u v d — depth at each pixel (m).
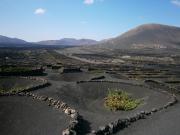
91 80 63.91
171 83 71.25
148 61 165.50
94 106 43.09
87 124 28.03
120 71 93.56
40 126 25.98
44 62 121.00
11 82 57.41
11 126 26.02
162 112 34.53
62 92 48.19
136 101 45.06
